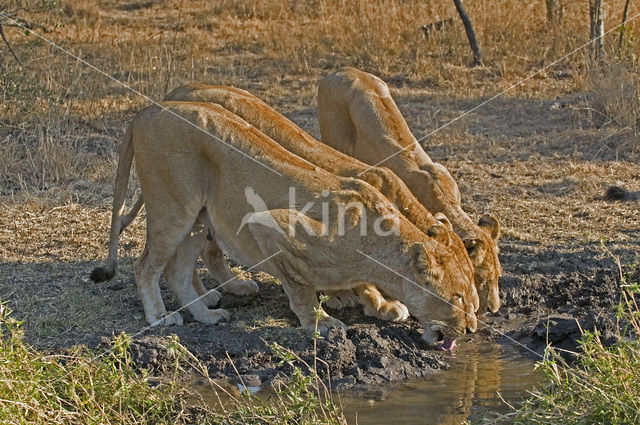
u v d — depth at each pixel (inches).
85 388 309.3
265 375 353.7
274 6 1047.0
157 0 1091.3
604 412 282.8
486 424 306.7
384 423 318.7
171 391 321.4
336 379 353.7
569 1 916.6
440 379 356.8
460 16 837.2
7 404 287.3
